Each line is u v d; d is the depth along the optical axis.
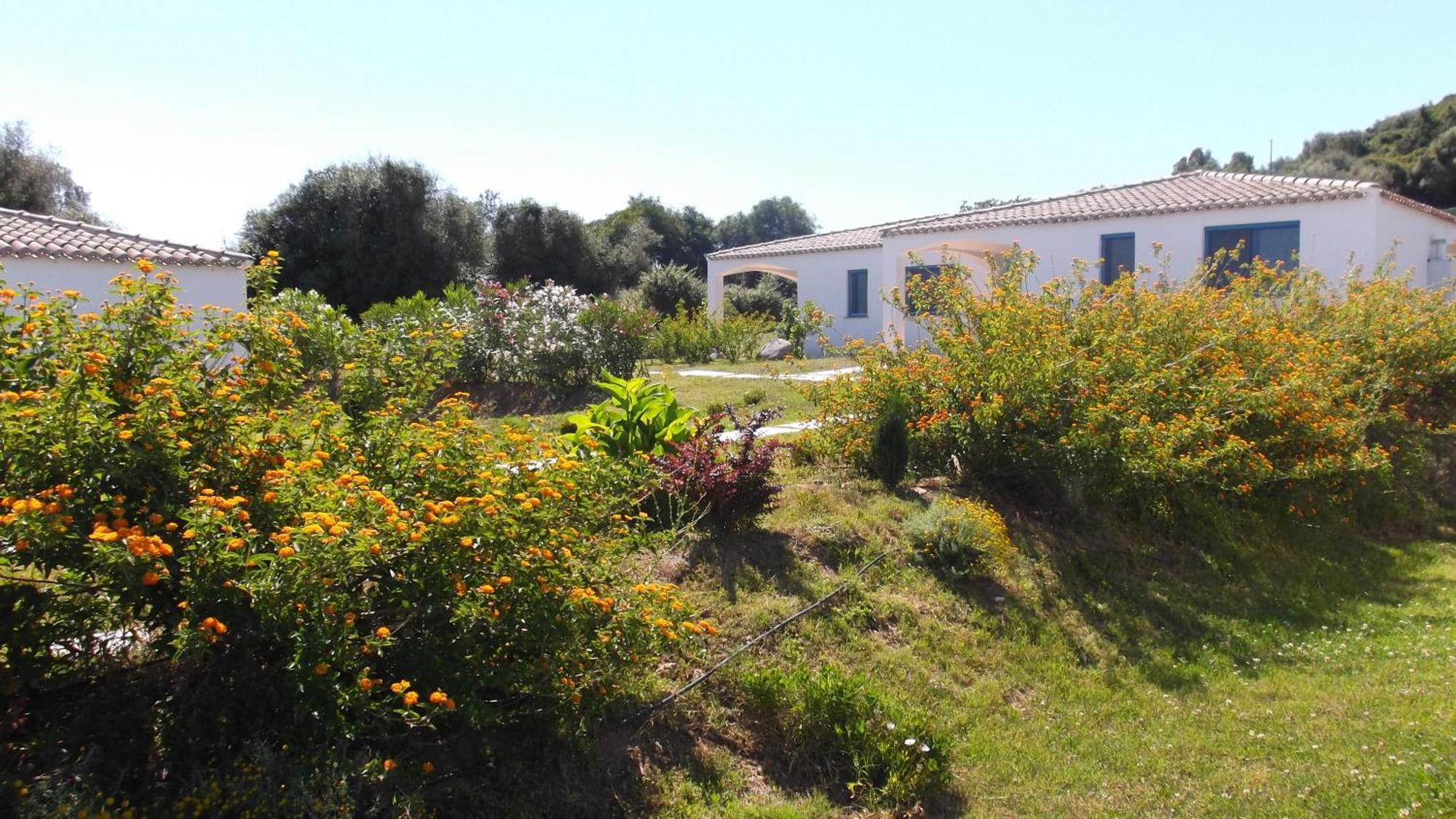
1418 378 13.13
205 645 3.11
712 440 7.03
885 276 23.50
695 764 4.55
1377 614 8.18
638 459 5.31
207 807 3.15
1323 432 9.97
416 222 31.22
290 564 3.25
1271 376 9.88
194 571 3.24
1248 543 9.55
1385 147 52.38
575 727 4.18
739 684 5.07
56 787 2.97
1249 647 7.14
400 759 3.74
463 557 3.71
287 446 3.99
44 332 3.63
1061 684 6.14
